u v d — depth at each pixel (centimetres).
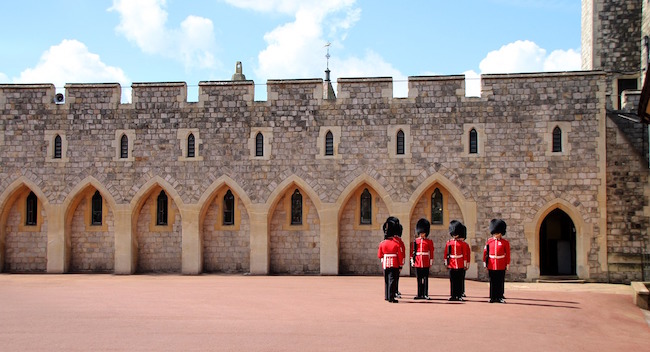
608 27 2362
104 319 1131
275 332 1009
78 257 2186
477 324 1109
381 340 954
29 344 912
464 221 2030
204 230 2167
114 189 2145
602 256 1977
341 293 1567
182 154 2134
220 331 1016
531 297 1546
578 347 952
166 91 2152
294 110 2114
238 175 2117
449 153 2050
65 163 2159
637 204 1984
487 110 2047
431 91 2072
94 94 2167
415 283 1867
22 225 2200
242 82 2131
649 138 1970
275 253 2139
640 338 1064
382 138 2078
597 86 2009
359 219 2122
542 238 2152
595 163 1998
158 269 2169
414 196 2052
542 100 2030
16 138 2177
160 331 1014
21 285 1756
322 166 2092
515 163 2027
